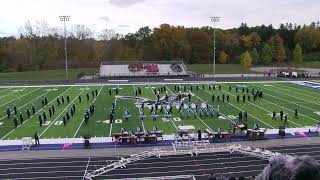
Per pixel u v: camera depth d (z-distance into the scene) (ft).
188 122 148.15
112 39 485.15
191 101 188.96
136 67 320.29
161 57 433.89
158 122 148.77
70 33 538.88
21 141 124.16
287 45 471.21
